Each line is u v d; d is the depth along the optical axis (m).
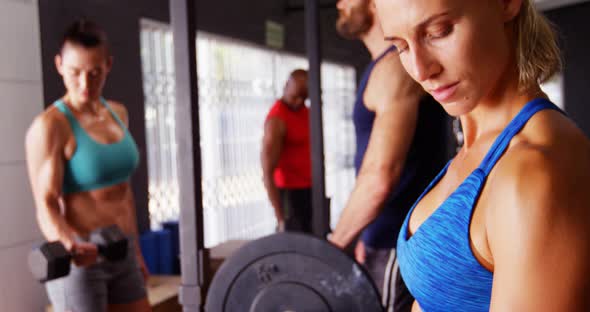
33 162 2.44
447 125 1.83
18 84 3.68
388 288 1.76
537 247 0.58
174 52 1.44
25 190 3.71
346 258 1.36
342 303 1.38
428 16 0.67
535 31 0.73
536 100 0.69
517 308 0.59
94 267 2.45
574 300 0.57
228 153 6.00
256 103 6.59
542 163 0.60
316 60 2.15
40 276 2.29
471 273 0.69
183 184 1.45
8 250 3.59
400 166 1.68
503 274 0.61
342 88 9.21
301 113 4.21
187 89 1.43
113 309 2.60
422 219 0.88
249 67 6.52
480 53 0.68
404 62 0.74
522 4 0.72
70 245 2.36
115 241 2.41
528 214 0.58
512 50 0.74
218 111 5.89
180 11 1.42
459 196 0.71
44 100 3.85
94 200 2.57
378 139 1.69
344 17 1.85
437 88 0.71
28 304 3.69
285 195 4.24
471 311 0.71
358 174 1.81
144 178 4.60
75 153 2.50
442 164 1.82
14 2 3.66
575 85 11.00
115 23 4.37
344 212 1.74
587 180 0.59
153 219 4.81
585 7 10.74
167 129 4.99
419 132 1.75
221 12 5.81
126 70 4.47
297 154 4.21
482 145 0.78
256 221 6.46
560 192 0.58
